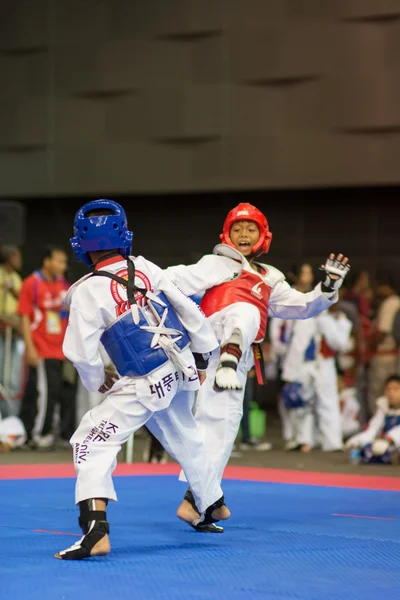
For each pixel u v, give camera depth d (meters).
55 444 12.59
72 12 18.47
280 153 17.41
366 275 14.84
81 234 4.83
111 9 18.20
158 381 4.78
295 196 17.94
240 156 17.62
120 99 18.28
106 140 18.42
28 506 6.90
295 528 5.89
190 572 4.33
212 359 5.77
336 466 10.98
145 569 4.39
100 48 18.33
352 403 14.02
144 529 5.79
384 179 16.78
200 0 17.67
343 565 4.57
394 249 17.36
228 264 5.95
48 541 5.24
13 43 18.80
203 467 5.32
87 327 4.68
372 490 8.33
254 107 17.50
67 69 18.55
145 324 4.78
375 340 13.84
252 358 5.92
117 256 4.86
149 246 18.80
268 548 5.08
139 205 18.86
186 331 4.96
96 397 12.81
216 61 17.67
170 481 8.91
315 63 17.08
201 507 5.40
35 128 18.77
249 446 13.17
